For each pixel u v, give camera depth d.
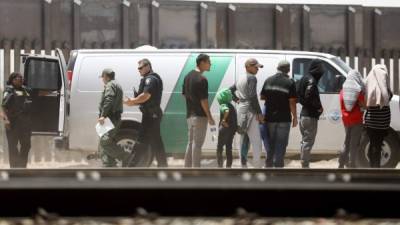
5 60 56.47
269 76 40.75
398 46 62.06
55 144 42.00
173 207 16.56
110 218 16.59
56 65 42.78
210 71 41.47
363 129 38.03
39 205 16.42
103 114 38.19
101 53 41.62
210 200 16.56
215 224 16.92
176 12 58.53
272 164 37.72
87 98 41.34
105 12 57.69
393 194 16.75
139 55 41.62
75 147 41.50
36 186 16.38
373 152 37.44
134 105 38.34
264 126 37.75
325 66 42.28
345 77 42.09
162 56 41.59
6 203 16.38
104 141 38.59
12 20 56.66
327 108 42.03
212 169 22.36
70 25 57.31
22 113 41.69
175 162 45.25
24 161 42.00
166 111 41.44
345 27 60.91
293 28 60.00
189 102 36.78
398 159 42.47
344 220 16.38
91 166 41.88
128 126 40.66
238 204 16.56
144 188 16.47
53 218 16.00
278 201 16.59
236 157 41.94
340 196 16.69
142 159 38.53
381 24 61.84
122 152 38.84
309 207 16.64
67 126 41.53
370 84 37.22
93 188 16.41
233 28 59.06
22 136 41.75
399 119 42.41
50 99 42.56
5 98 41.53
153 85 37.91
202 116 36.62
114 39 57.75
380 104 36.94
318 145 42.09
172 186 16.50
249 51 41.84
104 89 38.31
